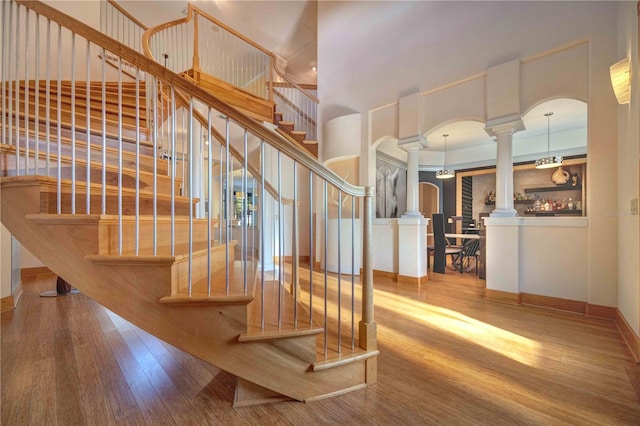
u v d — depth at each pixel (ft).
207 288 5.02
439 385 5.55
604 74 9.34
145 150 8.95
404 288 13.50
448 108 13.30
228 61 23.15
